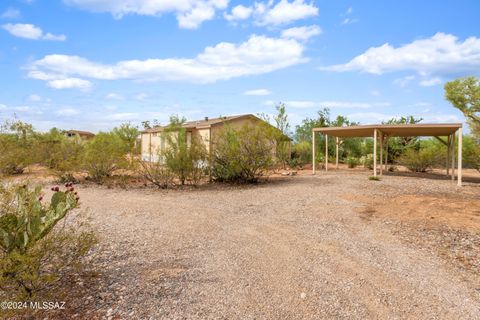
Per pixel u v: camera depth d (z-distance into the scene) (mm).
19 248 3045
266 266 4262
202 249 4941
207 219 6941
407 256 4703
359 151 25922
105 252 4699
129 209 7961
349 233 5875
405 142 23203
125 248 4914
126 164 12438
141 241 5305
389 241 5410
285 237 5613
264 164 12844
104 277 3793
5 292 2992
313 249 4973
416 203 8500
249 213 7562
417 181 13625
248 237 5609
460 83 15195
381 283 3777
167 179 12047
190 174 12562
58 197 3463
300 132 26719
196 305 3197
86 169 13266
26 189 3533
